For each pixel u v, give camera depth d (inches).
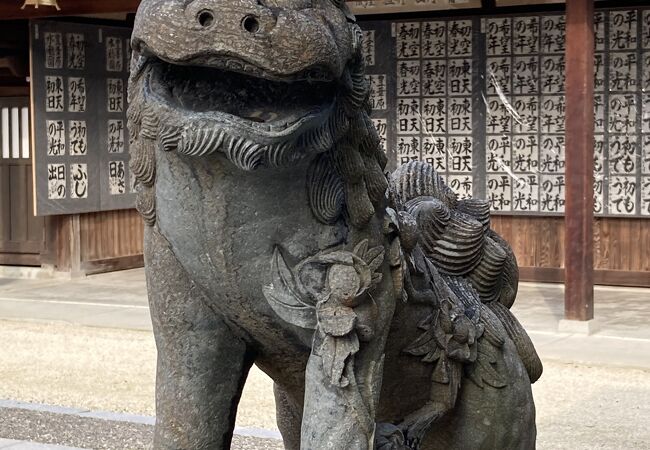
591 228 316.2
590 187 314.8
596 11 388.2
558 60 394.3
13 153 452.4
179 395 79.9
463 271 95.4
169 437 80.2
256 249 74.8
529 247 410.3
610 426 216.4
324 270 76.2
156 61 73.5
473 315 91.4
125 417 222.5
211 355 80.1
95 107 436.1
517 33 398.3
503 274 100.0
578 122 312.5
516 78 400.8
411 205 93.1
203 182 73.0
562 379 258.5
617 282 399.9
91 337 323.3
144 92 72.6
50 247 447.2
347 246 77.0
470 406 91.6
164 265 78.5
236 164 68.9
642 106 386.3
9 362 288.4
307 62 68.1
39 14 394.9
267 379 266.1
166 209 75.3
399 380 87.4
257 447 192.5
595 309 353.4
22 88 446.0
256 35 66.7
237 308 77.3
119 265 463.8
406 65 413.7
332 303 75.5
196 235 74.6
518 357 96.3
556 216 402.9
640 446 201.0
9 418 222.2
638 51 385.1
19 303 382.6
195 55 67.4
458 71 407.5
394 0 404.8
